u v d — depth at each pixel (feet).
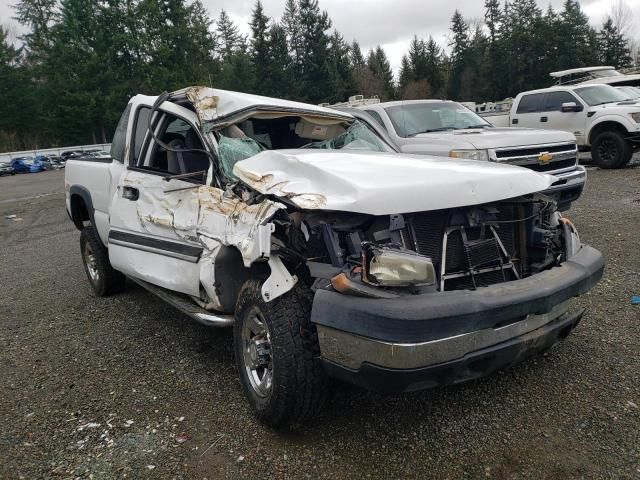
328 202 9.42
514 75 205.46
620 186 33.27
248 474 9.36
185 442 10.36
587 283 10.75
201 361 13.85
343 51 226.38
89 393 12.48
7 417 11.58
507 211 11.06
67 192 20.56
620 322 14.25
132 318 17.37
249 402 11.08
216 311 12.51
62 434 10.82
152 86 190.29
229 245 11.19
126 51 195.42
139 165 15.34
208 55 210.38
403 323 8.38
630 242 21.18
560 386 11.51
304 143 15.98
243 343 11.23
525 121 44.14
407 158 12.29
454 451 9.67
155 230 14.05
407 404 11.34
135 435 10.66
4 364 14.43
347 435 10.36
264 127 15.37
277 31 204.54
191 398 12.01
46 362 14.38
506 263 10.87
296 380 9.78
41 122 209.05
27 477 9.51
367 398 11.68
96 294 20.11
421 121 27.30
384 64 264.52
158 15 197.26
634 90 46.21
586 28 203.92
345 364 9.08
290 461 9.66
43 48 198.18
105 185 17.19
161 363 13.87
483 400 11.26
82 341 15.69
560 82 61.93
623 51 215.72
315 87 206.08
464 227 10.19
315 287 9.61
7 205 57.36
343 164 11.01
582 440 9.71
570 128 41.47
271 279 10.09
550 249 11.41
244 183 11.31
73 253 28.78
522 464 9.20
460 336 8.74
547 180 11.45
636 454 9.23
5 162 154.71
